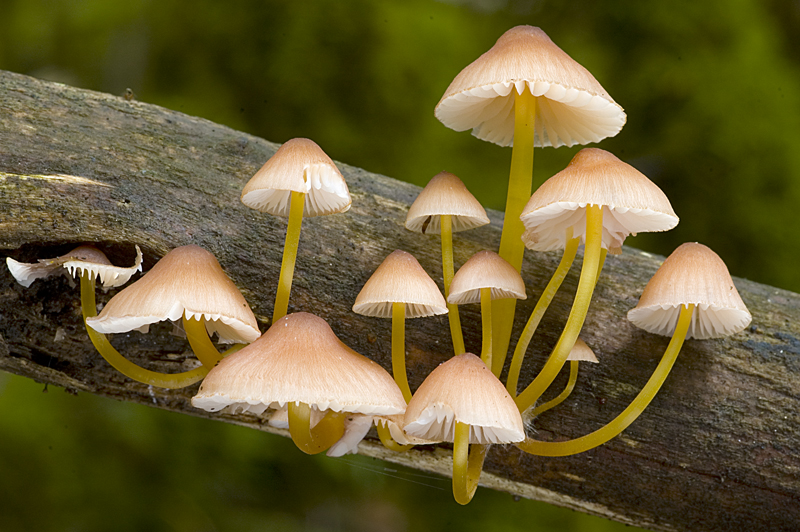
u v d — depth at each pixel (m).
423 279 0.21
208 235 0.22
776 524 0.22
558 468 0.22
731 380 0.22
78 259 0.21
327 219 0.22
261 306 0.22
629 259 0.23
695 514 0.22
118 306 0.20
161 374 0.21
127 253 0.22
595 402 0.22
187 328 0.21
